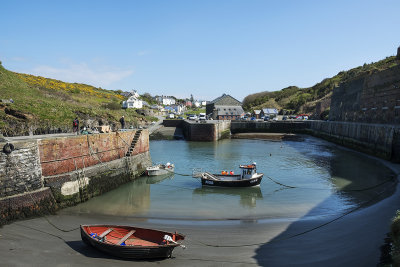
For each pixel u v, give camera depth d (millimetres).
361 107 47094
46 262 10156
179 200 19172
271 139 58625
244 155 37844
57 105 41906
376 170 27469
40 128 27953
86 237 11156
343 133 46906
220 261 10625
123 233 11852
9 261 10039
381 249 10984
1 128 25703
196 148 44719
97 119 44188
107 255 10891
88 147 19188
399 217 11281
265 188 22125
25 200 14469
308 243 12219
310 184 23094
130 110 82125
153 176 25469
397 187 20859
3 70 50781
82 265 10031
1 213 13508
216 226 14484
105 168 20422
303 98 118250
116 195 19984
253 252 11414
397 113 35031
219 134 57469
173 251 11469
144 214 16312
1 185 13734
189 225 14617
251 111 125312
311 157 36188
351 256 10672
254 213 16594
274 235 13234
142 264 10305
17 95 40344
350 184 22719
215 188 22188
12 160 14164
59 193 16250
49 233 12891
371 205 17281
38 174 15445
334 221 14836
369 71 51750
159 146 47000
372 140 35875
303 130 66250
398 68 35750
